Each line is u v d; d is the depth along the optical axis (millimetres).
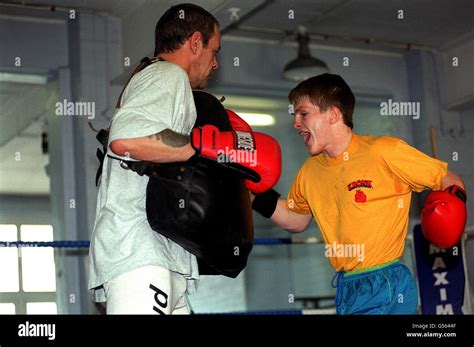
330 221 2410
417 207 6746
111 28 6145
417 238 4676
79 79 6000
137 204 1978
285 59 6785
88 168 5996
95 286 1984
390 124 7207
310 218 2646
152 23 5570
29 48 5980
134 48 5891
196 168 1965
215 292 6715
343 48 7043
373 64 7148
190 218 1938
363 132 7285
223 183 2012
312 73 5961
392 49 7117
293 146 7086
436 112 7121
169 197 1937
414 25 6555
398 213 2322
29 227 8016
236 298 6797
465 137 7180
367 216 2309
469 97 6883
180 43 2143
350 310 2307
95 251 1962
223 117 2143
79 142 6027
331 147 2375
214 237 1979
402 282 2287
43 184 7980
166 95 1961
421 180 2291
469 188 7109
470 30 6723
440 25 6586
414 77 7207
